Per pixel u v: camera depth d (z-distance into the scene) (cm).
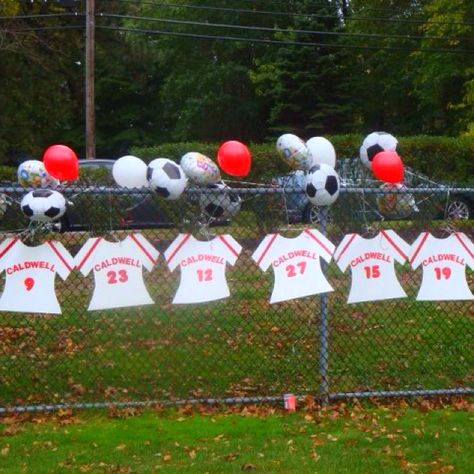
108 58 3788
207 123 4281
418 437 599
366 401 689
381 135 712
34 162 635
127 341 814
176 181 622
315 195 635
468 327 873
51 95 3356
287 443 585
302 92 3328
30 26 3180
